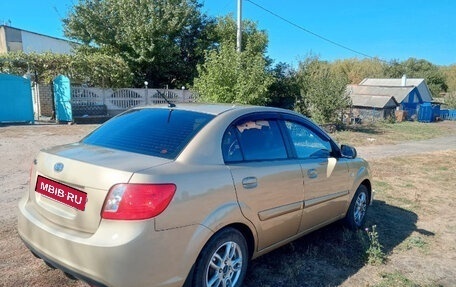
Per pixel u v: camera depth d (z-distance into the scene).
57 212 2.50
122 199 2.18
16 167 7.05
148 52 22.00
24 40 34.00
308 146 3.75
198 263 2.48
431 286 3.28
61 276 3.00
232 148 2.88
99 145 2.89
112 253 2.12
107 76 18.48
